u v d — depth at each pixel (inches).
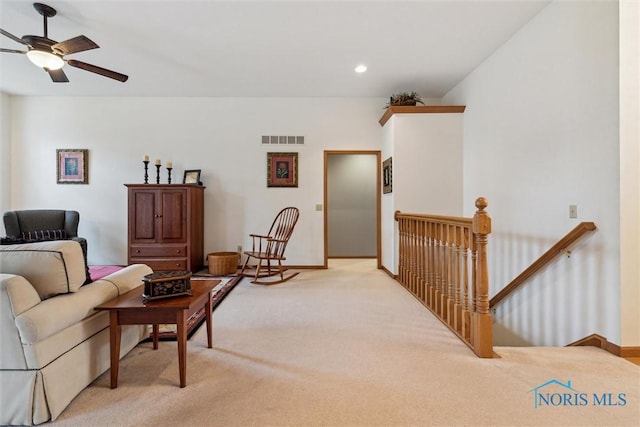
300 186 207.9
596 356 83.0
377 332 100.4
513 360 81.3
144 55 146.2
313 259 209.2
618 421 57.9
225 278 176.2
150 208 177.9
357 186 267.4
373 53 144.9
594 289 90.7
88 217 202.5
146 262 177.6
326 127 206.8
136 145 203.9
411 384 70.3
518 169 127.3
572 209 99.0
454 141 177.8
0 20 117.4
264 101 206.1
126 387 69.1
